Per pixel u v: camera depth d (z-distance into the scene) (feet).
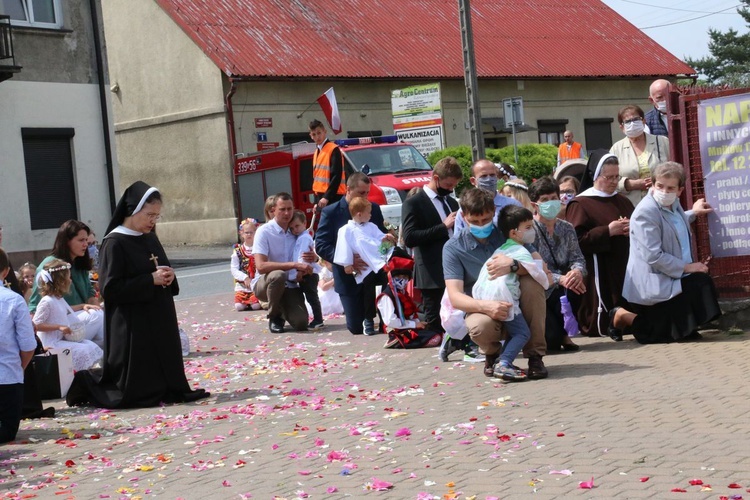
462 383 30.83
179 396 32.30
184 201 121.70
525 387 29.30
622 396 26.76
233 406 30.17
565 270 35.81
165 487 21.67
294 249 47.98
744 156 35.68
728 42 247.91
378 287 44.37
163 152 123.54
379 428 25.46
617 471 20.01
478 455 22.04
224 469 22.80
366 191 44.06
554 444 22.41
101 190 95.09
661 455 20.86
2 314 27.58
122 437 27.20
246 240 58.03
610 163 36.83
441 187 37.99
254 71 114.93
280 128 118.52
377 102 125.90
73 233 39.27
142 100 125.29
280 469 22.31
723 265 36.14
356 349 40.24
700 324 33.91
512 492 19.19
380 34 133.90
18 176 88.99
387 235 40.19
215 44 116.67
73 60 93.30
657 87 40.52
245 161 96.07
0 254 28.37
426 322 39.01
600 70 149.28
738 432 22.17
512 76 137.49
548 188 34.99
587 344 36.29
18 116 89.15
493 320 30.35
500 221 31.14
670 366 30.40
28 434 28.48
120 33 126.82
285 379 34.50
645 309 35.06
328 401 29.73
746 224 35.68
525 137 141.28
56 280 36.24
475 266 32.07
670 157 37.24
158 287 31.96
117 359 31.94
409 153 82.53
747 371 28.53
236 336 47.67
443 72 131.23
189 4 122.62
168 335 32.17
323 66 120.98
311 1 134.31
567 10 164.66
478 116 78.79
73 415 31.24
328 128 121.60
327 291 52.95
